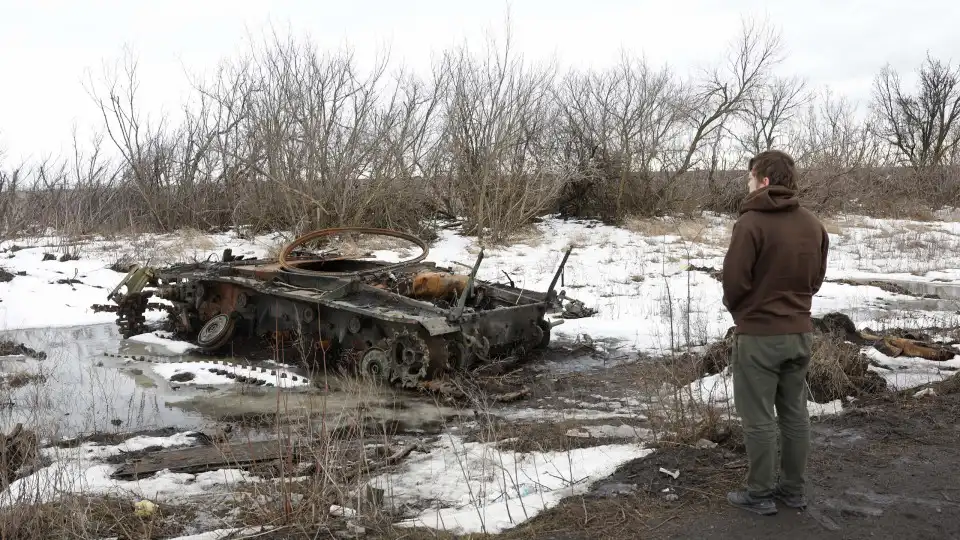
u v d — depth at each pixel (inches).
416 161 818.2
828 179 1098.1
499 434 225.5
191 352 367.2
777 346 145.8
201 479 193.3
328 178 761.6
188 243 735.1
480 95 839.7
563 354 346.6
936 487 167.2
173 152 949.2
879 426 209.8
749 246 142.6
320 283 336.8
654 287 539.8
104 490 184.4
